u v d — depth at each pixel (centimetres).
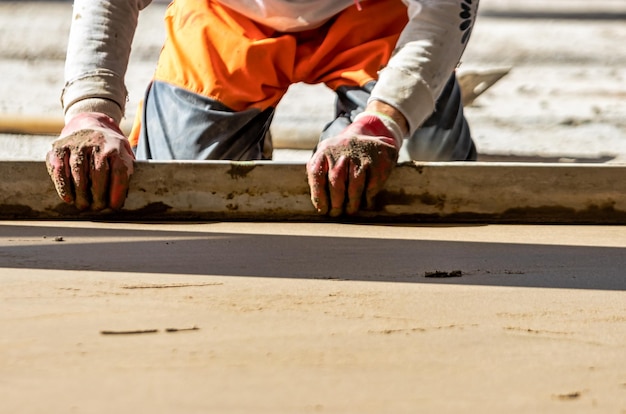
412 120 454
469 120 855
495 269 355
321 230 421
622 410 227
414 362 254
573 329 287
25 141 722
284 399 225
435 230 426
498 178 440
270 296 312
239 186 438
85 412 213
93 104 447
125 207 438
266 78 501
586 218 445
